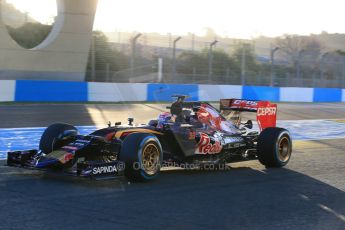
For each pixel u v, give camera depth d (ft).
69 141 21.40
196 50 93.86
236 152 25.39
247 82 92.38
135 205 16.56
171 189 19.31
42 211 15.37
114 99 71.26
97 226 13.98
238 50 100.48
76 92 67.77
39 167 19.42
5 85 62.03
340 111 73.05
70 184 19.40
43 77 71.67
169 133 21.62
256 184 21.08
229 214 15.98
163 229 13.96
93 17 72.08
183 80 84.48
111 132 20.61
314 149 33.73
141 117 51.24
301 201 18.22
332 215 16.34
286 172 24.34
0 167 22.94
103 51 81.51
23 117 46.37
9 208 15.61
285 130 25.52
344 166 26.76
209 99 80.53
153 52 88.43
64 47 71.72
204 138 22.99
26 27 109.29
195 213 15.92
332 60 103.76
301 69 102.17
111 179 20.56
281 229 14.51
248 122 28.30
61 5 70.59
